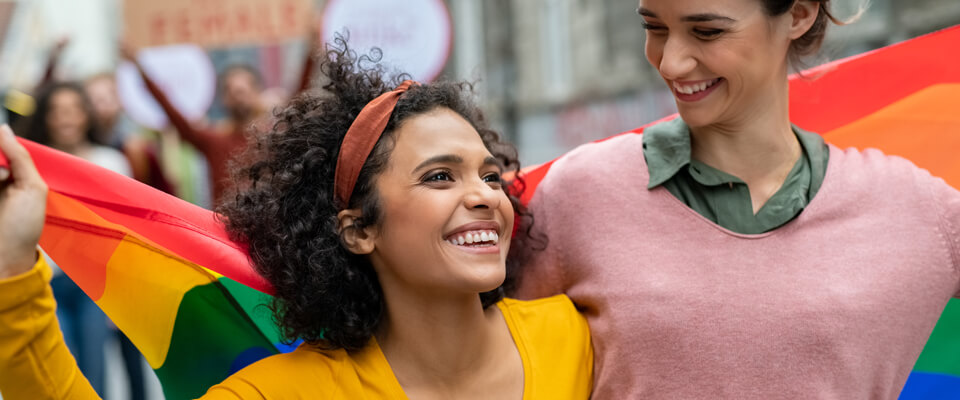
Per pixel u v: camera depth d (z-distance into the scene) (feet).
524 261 6.79
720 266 5.93
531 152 28.12
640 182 6.31
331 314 6.04
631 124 25.73
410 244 5.83
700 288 5.90
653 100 25.09
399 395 5.93
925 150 7.62
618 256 6.19
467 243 5.83
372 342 6.14
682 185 6.28
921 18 17.93
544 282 6.73
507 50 28.55
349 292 6.10
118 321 6.77
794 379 5.75
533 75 28.32
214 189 15.24
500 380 6.17
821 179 6.11
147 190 6.38
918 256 5.87
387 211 5.89
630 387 6.08
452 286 5.80
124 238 6.58
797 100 7.87
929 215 5.97
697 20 5.69
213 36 16.38
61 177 6.19
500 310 6.44
